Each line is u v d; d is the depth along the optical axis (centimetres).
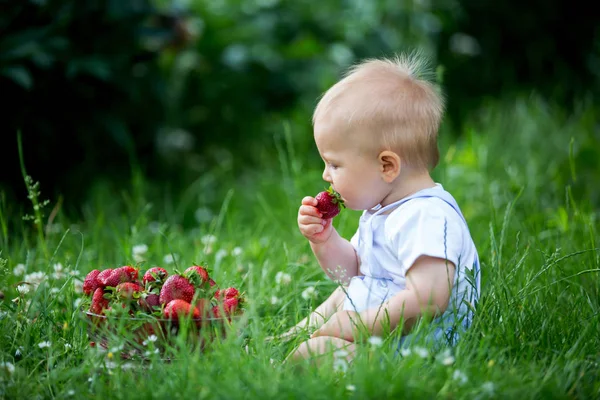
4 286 365
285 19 791
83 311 312
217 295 304
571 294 346
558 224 442
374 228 320
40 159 587
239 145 744
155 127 657
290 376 262
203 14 759
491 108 761
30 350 304
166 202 596
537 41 906
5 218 481
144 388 262
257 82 757
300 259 426
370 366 260
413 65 346
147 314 290
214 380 260
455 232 304
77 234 486
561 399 254
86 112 600
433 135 326
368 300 313
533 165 595
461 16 855
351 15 796
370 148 315
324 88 725
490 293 313
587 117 740
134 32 600
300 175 599
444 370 262
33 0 545
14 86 559
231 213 599
